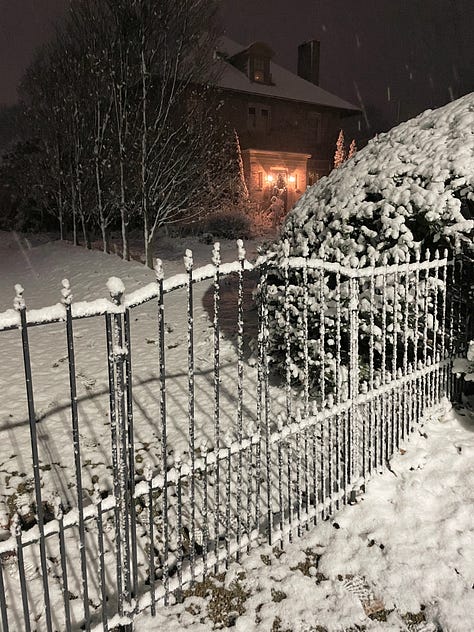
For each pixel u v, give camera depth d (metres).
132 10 14.12
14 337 8.69
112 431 2.43
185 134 14.83
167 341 8.07
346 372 4.38
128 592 2.67
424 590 2.99
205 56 15.43
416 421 4.62
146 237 14.75
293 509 3.64
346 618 2.82
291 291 5.24
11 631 2.69
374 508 3.68
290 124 31.08
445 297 4.73
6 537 3.46
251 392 5.72
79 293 12.29
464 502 3.68
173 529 3.51
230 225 21.88
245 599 2.96
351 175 5.39
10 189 29.62
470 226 4.34
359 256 4.96
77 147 18.66
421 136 5.19
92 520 3.62
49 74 19.39
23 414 5.43
